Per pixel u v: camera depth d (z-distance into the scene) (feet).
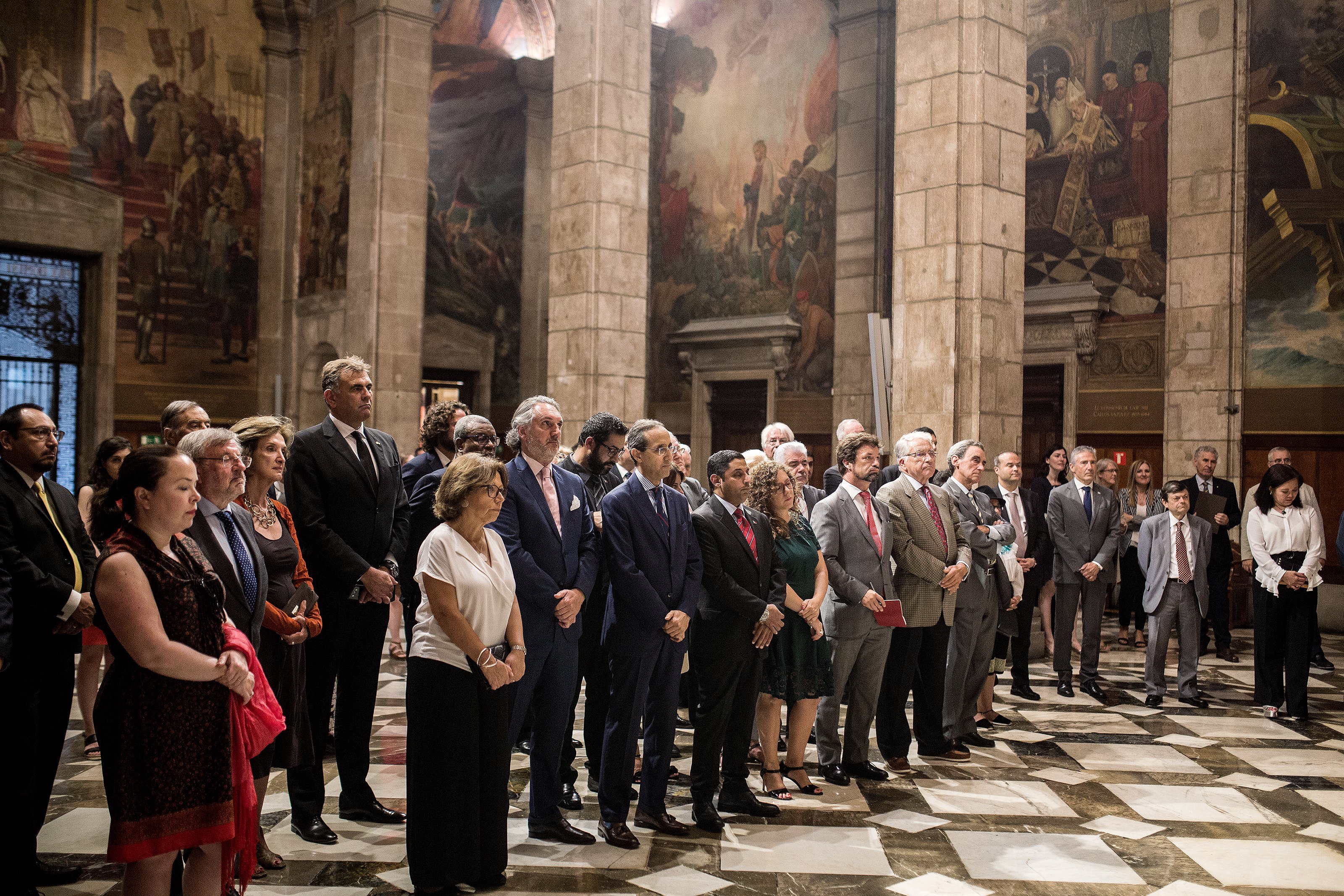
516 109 66.69
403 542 16.39
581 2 38.04
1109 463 34.40
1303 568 23.77
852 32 52.24
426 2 51.19
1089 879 13.71
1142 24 43.32
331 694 15.24
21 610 12.85
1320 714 24.26
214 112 56.24
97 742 20.06
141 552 9.64
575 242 38.06
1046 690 26.78
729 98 59.11
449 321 63.77
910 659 18.98
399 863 13.67
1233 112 38.60
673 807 16.61
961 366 28.78
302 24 57.11
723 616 15.52
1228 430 38.68
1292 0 37.68
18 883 12.48
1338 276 36.88
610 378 37.52
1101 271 44.68
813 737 21.59
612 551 14.99
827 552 17.83
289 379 57.36
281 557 13.37
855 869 13.91
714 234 59.93
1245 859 14.58
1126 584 34.81
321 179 55.01
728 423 60.34
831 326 53.52
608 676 17.33
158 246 54.70
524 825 15.47
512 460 15.11
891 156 50.98
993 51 29.09
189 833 9.70
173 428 14.69
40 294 52.29
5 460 13.76
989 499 22.45
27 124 50.67
